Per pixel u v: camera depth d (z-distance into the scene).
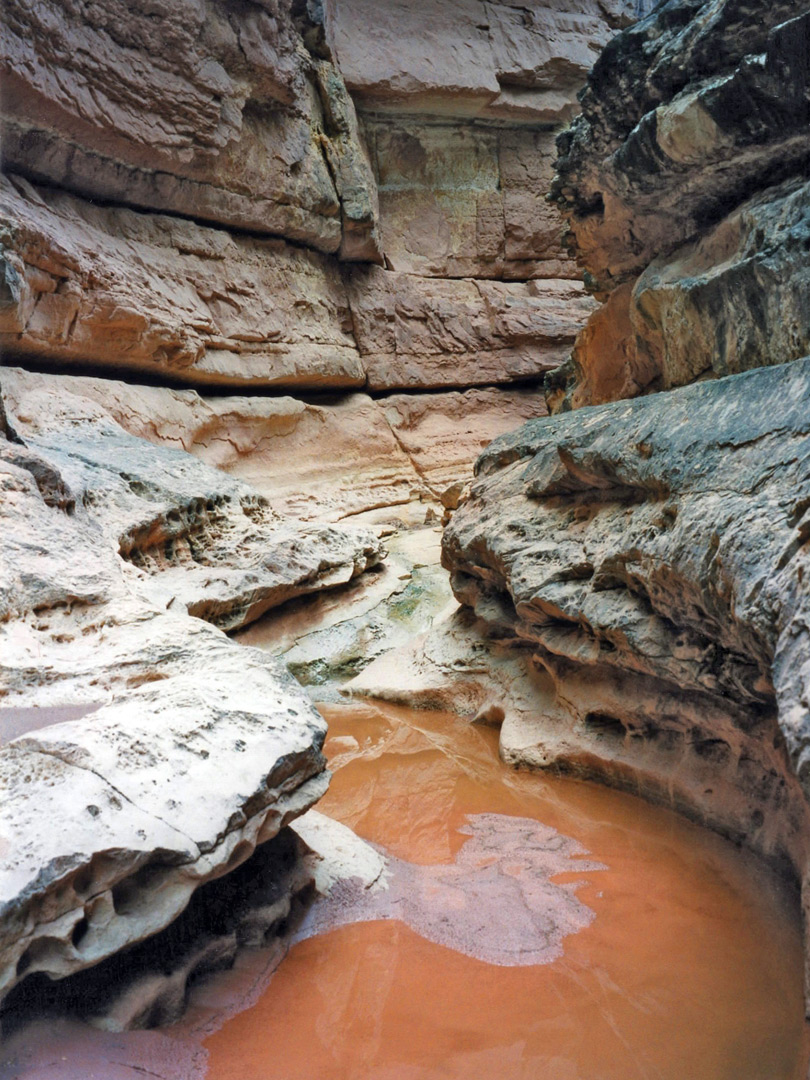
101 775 2.41
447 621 6.43
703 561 3.20
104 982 2.39
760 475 3.14
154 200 8.94
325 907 3.10
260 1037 2.43
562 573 4.59
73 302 7.26
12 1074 2.10
